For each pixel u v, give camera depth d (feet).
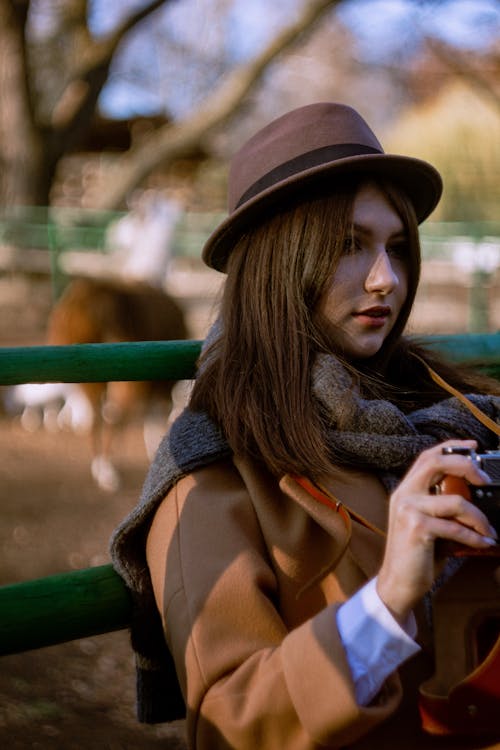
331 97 78.69
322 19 50.62
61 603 4.52
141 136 72.38
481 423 4.83
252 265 4.69
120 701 9.91
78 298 21.75
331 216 4.57
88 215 41.78
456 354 6.56
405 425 4.47
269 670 3.59
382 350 5.01
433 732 3.62
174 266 37.83
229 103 50.39
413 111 48.32
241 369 4.56
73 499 19.03
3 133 50.08
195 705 3.76
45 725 9.21
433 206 5.05
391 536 3.42
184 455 4.39
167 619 4.04
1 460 22.34
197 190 71.87
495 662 3.52
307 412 4.34
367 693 3.46
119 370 5.34
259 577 4.00
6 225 41.11
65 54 63.41
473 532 3.33
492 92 45.83
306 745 3.49
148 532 4.50
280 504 4.30
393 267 4.81
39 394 25.34
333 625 3.49
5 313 39.06
